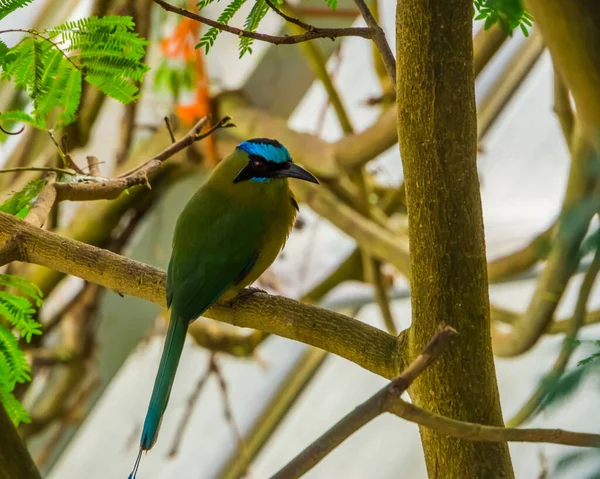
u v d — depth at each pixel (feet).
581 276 34.91
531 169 43.42
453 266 16.65
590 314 31.91
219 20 18.84
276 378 44.57
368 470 44.86
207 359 45.91
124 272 22.91
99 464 46.19
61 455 45.70
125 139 38.58
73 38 21.30
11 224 22.44
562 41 15.98
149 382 45.70
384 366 18.57
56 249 22.34
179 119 39.55
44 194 23.45
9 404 23.54
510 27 18.49
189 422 46.06
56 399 41.04
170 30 39.52
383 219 38.45
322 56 36.86
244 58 39.34
